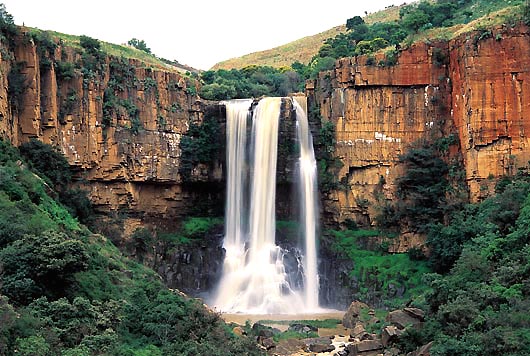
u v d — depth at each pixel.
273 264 60.47
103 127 56.66
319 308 57.69
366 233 60.62
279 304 56.62
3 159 43.59
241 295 58.50
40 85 51.75
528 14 54.81
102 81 56.91
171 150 61.91
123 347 30.30
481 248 42.06
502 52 54.59
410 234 58.78
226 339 34.94
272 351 38.78
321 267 60.25
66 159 53.12
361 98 62.19
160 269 59.78
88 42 57.00
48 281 31.95
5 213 35.72
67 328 29.59
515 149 54.00
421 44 60.59
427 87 60.44
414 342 36.03
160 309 34.09
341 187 62.31
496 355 29.56
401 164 60.53
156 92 61.00
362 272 57.38
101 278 36.44
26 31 50.84
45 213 41.97
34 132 50.31
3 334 26.56
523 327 30.72
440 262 52.38
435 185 58.09
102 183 57.16
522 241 39.41
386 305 52.69
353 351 37.88
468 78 55.69
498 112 54.59
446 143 58.84
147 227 61.03
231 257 61.91
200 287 60.69
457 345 30.70
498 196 49.53
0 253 31.59
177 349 31.48
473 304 33.72
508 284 35.31
